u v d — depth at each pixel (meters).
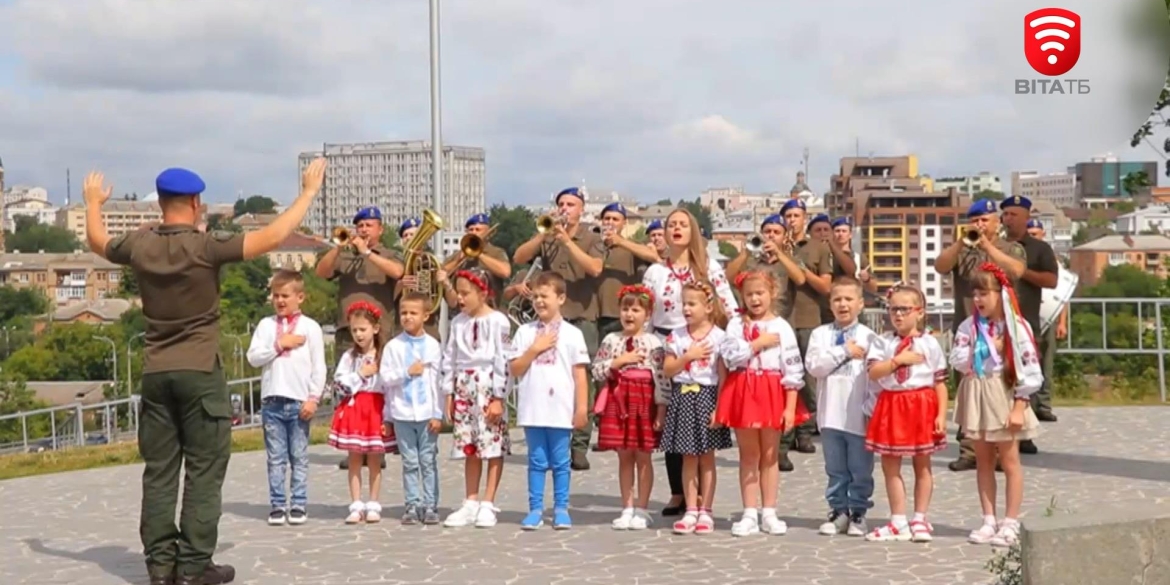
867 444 10.05
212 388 9.09
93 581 9.34
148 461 9.19
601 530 10.66
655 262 13.61
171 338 9.07
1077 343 19.66
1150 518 6.98
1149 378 19.22
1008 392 9.82
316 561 9.69
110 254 9.19
